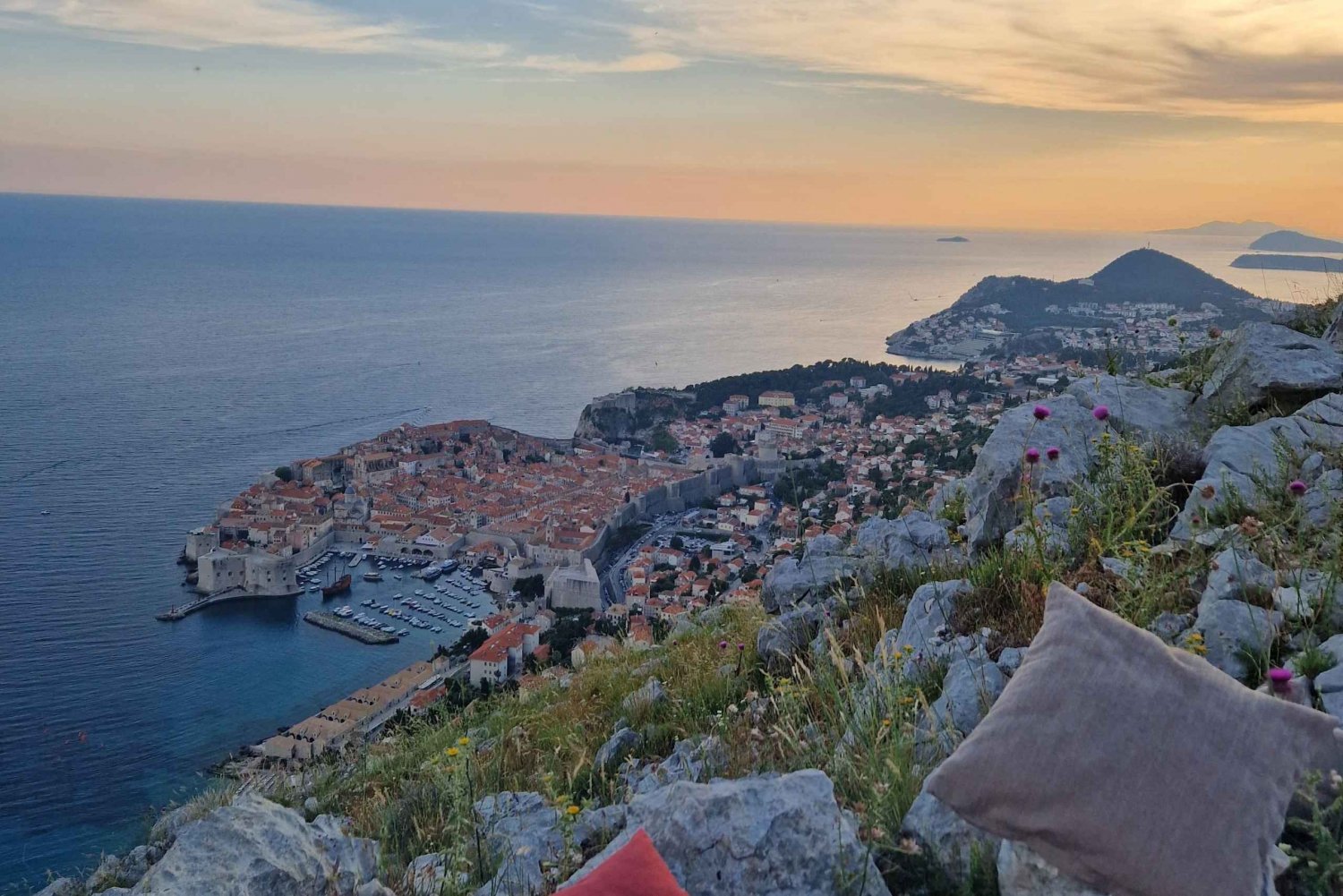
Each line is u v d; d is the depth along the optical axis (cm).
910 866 324
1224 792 264
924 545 729
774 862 315
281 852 370
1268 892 255
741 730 548
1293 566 445
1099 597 483
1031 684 298
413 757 834
